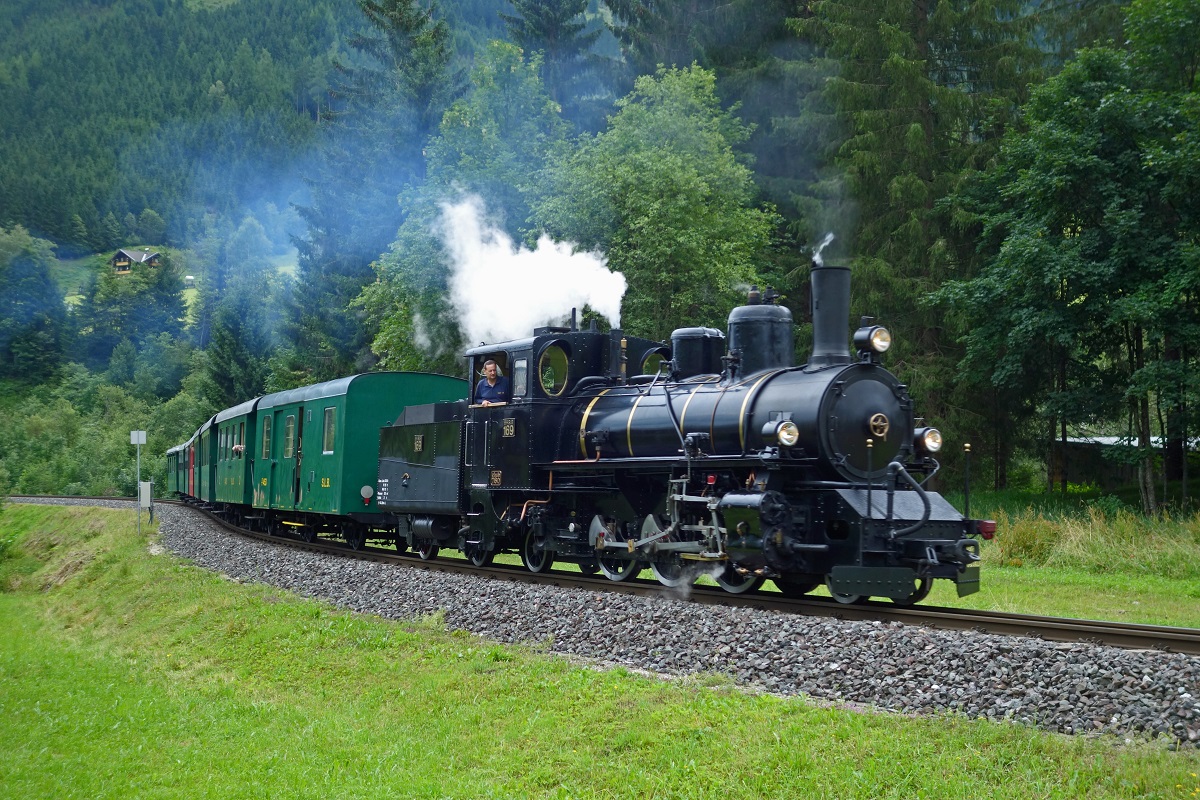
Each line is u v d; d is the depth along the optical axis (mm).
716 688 7750
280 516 22812
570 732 7410
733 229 26062
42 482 63781
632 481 12383
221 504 30500
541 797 6578
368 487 18156
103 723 9211
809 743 6426
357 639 11047
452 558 17156
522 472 13344
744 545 10133
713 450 11055
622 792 6461
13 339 109938
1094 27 27422
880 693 7242
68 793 7266
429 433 15883
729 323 11711
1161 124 21094
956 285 24047
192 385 87625
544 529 13578
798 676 7777
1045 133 22141
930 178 27984
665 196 24297
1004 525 18406
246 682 10703
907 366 26406
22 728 9391
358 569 14695
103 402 85062
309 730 8383
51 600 24562
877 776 5855
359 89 44531
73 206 179875
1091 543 16812
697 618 9359
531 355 13359
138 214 187250
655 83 26875
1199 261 19484
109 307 118875
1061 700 6527
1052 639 8398
